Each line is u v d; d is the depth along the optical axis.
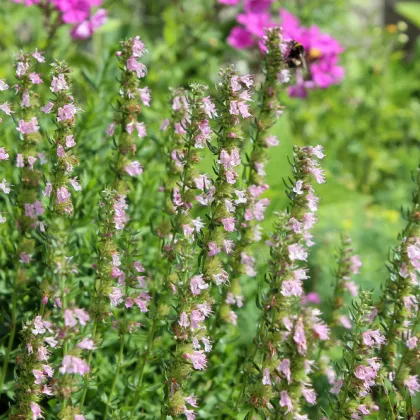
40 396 3.43
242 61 8.50
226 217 3.39
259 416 3.62
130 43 3.48
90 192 4.45
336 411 3.44
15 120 3.59
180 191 3.46
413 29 13.03
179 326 3.30
